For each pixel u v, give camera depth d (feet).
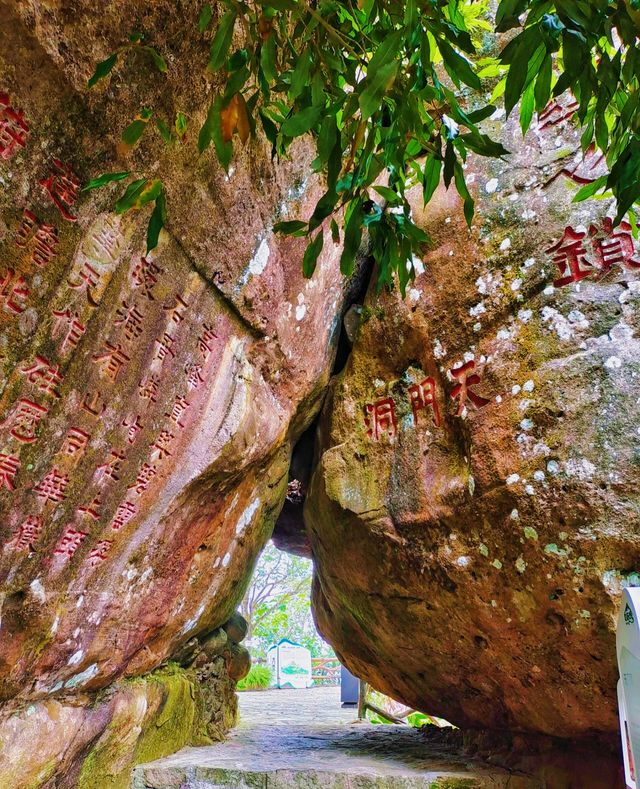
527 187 10.72
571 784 9.79
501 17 4.19
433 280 11.07
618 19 4.12
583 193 5.47
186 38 6.64
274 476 12.57
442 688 11.62
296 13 4.66
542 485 8.91
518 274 10.22
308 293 11.23
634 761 5.98
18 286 5.98
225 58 4.37
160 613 10.71
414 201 11.75
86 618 8.58
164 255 7.80
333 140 4.64
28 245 5.95
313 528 12.84
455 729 13.56
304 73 4.48
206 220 8.20
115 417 7.81
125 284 7.30
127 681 10.62
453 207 11.27
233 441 10.08
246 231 9.05
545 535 8.85
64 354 6.72
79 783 9.23
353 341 12.59
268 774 10.11
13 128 5.51
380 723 17.62
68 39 5.58
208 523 10.99
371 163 5.03
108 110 6.17
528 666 9.66
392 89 4.91
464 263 10.80
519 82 4.26
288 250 10.27
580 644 8.84
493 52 11.57
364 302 12.46
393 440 11.12
